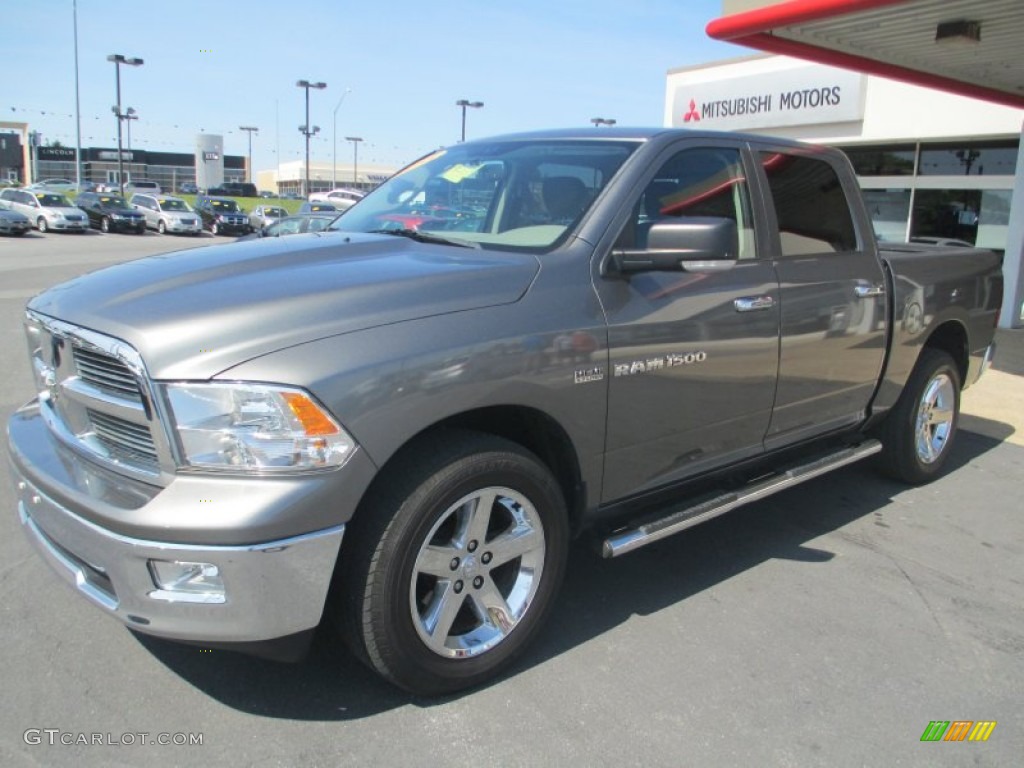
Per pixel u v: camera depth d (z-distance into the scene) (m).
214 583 2.40
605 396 3.10
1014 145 12.70
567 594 3.72
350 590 2.62
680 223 3.06
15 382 7.36
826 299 4.04
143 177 101.44
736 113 16.42
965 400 7.89
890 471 5.25
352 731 2.70
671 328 3.29
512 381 2.79
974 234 13.38
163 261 3.13
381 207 4.04
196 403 2.37
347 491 2.47
